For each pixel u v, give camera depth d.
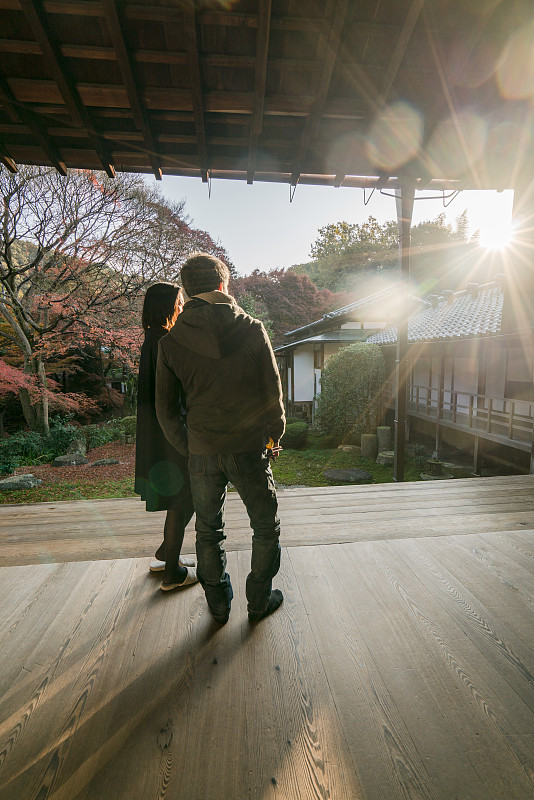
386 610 1.82
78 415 18.95
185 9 1.86
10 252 11.22
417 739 1.19
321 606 1.86
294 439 12.78
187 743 1.19
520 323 4.60
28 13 1.83
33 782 1.08
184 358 1.47
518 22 2.05
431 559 2.29
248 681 1.42
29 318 11.92
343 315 17.44
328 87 2.26
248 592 1.71
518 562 2.24
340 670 1.47
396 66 2.15
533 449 7.81
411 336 12.06
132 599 1.94
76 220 10.88
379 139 2.72
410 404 13.41
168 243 12.02
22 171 10.08
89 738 1.21
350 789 1.05
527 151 2.89
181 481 1.82
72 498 8.01
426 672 1.46
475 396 9.73
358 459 11.42
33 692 1.39
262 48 2.02
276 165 2.96
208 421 1.50
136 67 2.20
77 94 2.30
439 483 3.76
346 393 13.06
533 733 1.21
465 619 1.76
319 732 1.22
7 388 11.70
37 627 1.73
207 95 2.32
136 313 12.32
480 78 2.32
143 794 1.05
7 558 2.36
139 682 1.43
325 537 2.58
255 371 1.53
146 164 2.96
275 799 1.03
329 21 1.95
